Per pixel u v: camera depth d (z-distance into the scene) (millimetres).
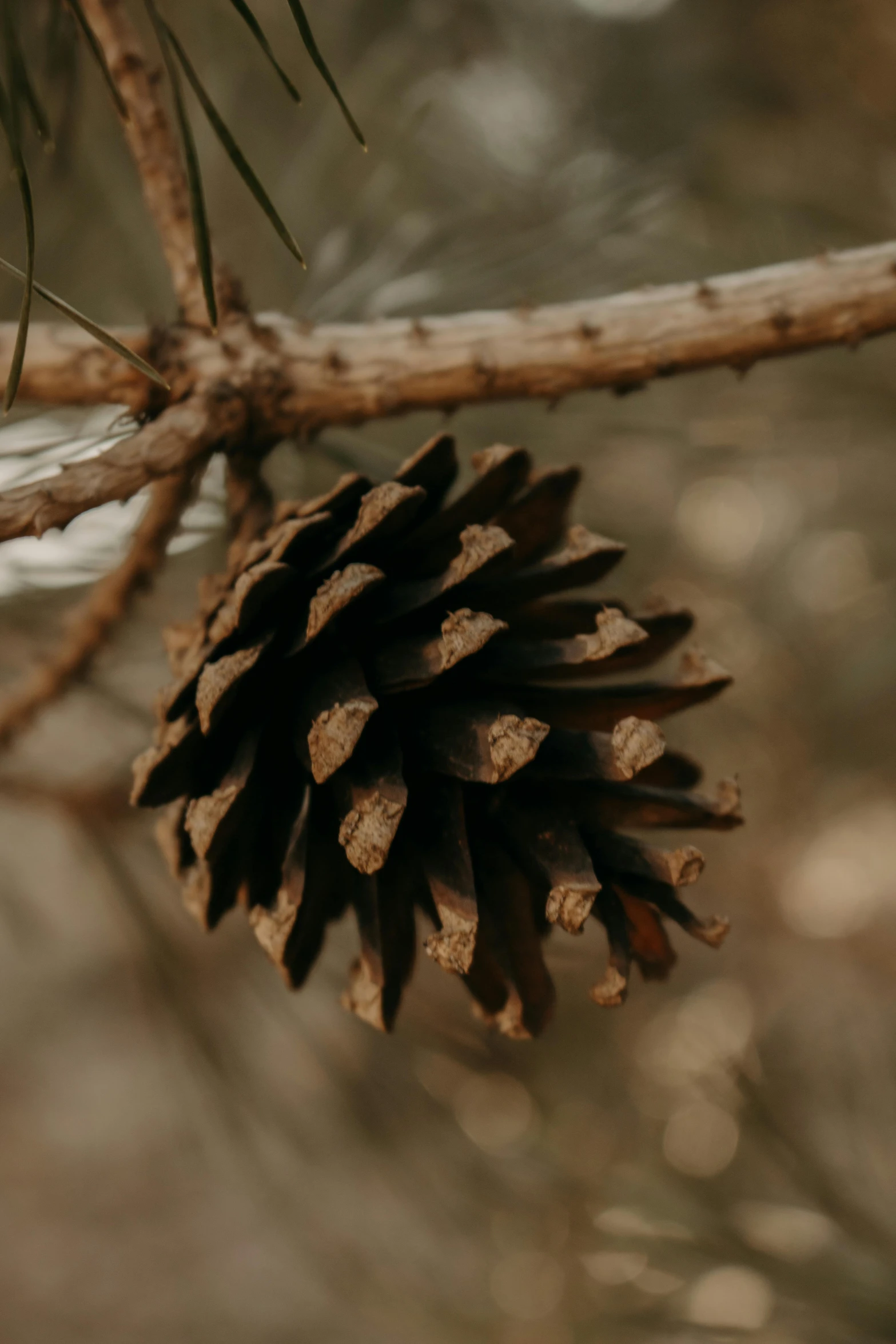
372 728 197
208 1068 293
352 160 269
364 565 195
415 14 319
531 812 198
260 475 209
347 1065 347
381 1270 379
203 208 191
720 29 378
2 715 232
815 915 438
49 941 413
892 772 465
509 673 199
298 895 196
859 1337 242
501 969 206
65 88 222
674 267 292
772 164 352
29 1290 728
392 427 267
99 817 259
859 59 369
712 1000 495
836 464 436
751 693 443
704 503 482
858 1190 278
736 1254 250
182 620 258
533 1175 335
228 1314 670
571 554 200
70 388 205
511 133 336
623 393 210
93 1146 813
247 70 278
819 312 205
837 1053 363
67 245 256
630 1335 296
